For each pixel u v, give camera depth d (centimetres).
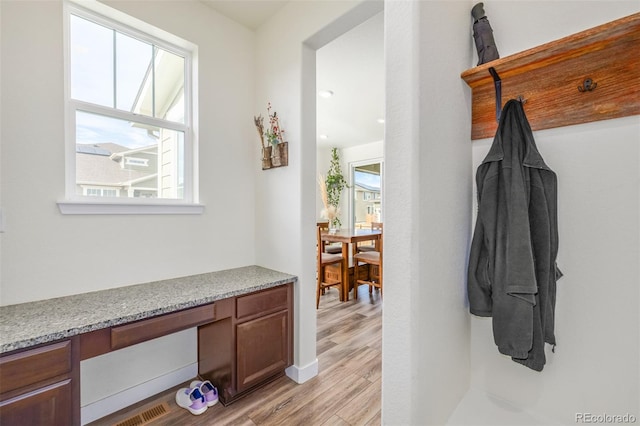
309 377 202
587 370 92
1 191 135
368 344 256
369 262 374
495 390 109
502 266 89
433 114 86
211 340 185
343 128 485
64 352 114
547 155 96
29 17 142
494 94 104
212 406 173
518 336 84
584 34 79
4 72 136
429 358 86
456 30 101
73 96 160
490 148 100
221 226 213
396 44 83
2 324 118
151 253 181
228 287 173
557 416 97
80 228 156
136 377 176
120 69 176
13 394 103
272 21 214
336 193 639
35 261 144
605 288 88
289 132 203
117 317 127
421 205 81
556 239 90
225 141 215
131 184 181
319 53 259
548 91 93
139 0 172
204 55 203
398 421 83
